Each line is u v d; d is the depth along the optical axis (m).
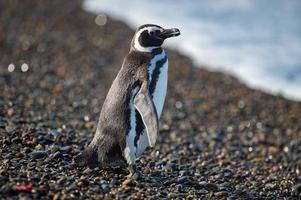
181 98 56.84
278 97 58.81
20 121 36.94
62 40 72.19
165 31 28.98
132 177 27.38
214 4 90.56
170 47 73.38
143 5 91.38
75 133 36.47
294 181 32.91
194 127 48.66
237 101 57.03
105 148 27.66
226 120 51.75
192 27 80.38
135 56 28.86
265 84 62.25
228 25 81.19
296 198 29.94
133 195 25.39
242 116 53.22
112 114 27.53
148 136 25.56
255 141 45.69
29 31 75.25
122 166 28.31
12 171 25.80
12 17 82.00
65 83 55.69
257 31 78.56
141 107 26.58
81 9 89.06
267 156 40.97
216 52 71.62
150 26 29.20
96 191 25.00
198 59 69.38
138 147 27.64
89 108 48.72
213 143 43.12
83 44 71.19
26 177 25.20
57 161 28.55
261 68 66.31
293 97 59.16
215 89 60.03
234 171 34.06
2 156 28.23
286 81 63.16
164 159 34.66
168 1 93.19
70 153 30.28
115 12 87.94
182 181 29.22
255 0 91.88
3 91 49.50
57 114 43.88
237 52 71.31
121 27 80.12
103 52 68.56
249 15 85.12
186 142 42.09
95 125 41.44
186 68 66.00
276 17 83.56
